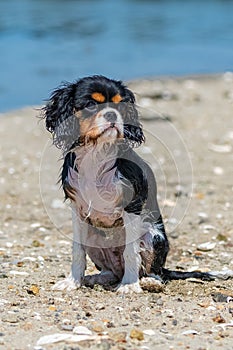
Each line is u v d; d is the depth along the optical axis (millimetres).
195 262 14438
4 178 21359
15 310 11195
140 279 12531
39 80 35281
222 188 20484
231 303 11781
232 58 41938
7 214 18234
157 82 35406
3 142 25500
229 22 56750
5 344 9852
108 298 11859
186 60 41469
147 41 47562
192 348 9898
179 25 55156
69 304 11531
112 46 45375
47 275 13266
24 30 50625
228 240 16016
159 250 12539
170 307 11516
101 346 9766
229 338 10297
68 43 46062
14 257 14555
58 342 9922
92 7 65062
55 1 68812
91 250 12695
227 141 25641
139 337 10125
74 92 11859
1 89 33531
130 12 62031
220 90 33969
